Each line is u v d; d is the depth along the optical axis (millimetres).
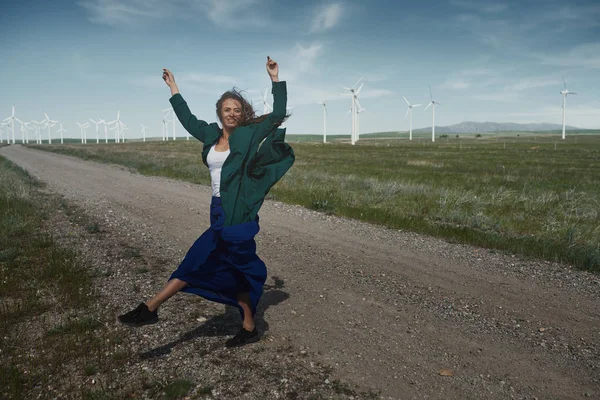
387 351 3717
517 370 3441
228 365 3422
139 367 3369
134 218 9672
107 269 5859
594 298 5082
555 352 3748
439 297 5059
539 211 11445
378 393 3092
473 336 4043
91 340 3777
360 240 7898
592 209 11328
